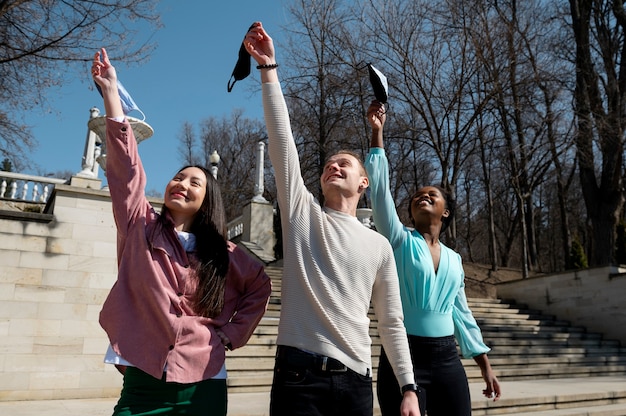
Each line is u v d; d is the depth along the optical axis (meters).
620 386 7.66
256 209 16.88
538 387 7.44
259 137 37.19
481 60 15.04
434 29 15.95
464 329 3.02
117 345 1.88
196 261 2.10
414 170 26.80
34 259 6.54
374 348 8.55
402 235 2.81
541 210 36.81
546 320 13.34
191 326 1.95
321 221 2.11
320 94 18.73
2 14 10.76
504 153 24.97
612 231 18.27
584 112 18.05
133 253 2.01
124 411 1.81
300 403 1.83
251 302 2.22
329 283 1.99
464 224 38.09
